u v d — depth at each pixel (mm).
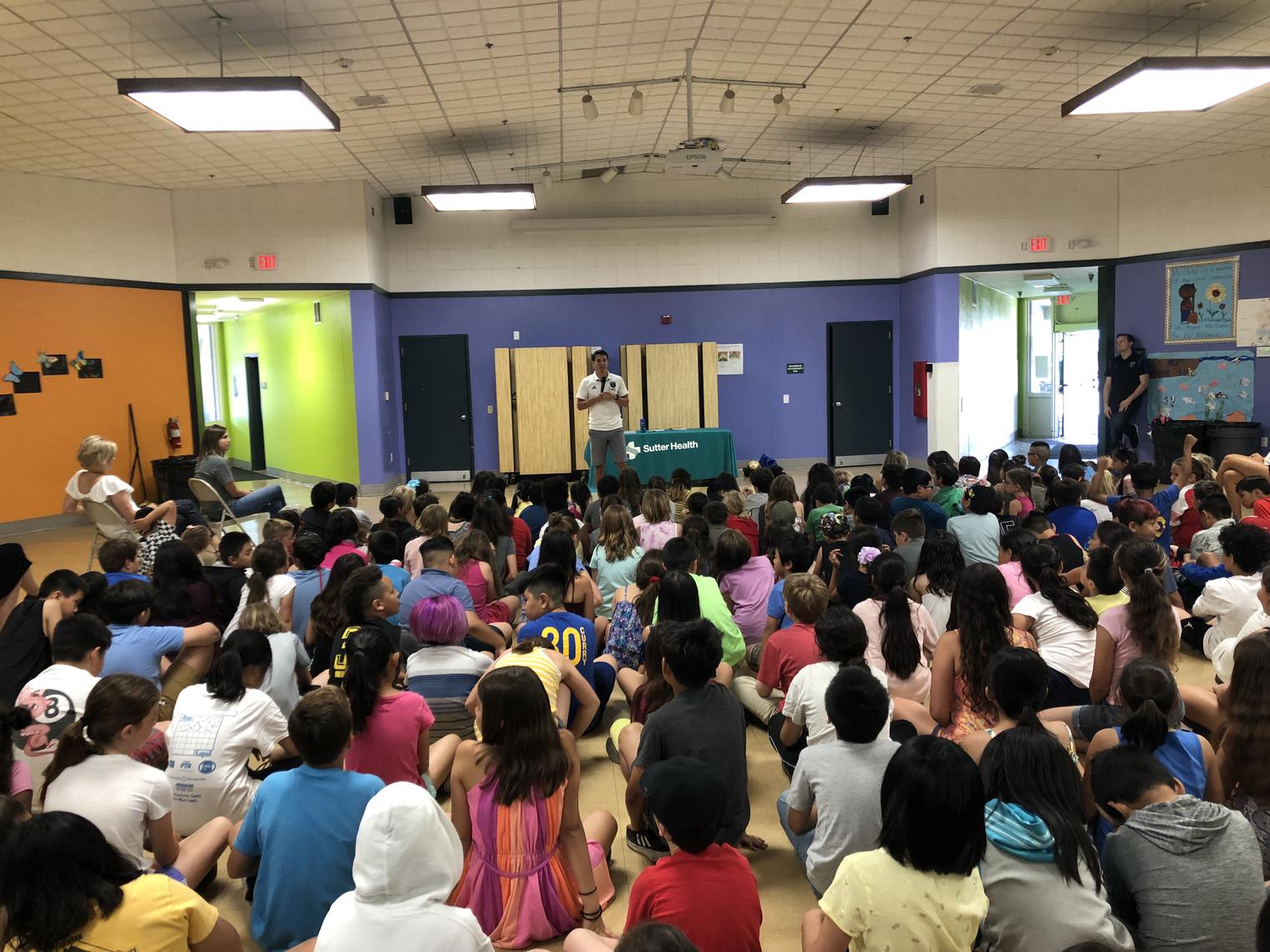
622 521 5121
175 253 11383
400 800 1769
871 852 1889
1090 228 12211
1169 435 11305
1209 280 11352
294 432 14234
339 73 7695
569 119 9906
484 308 13406
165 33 6523
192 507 7941
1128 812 2182
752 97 9258
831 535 4969
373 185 12102
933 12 7090
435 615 3566
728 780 2729
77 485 6680
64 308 10133
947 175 12250
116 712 2469
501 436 13234
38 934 1760
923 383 12852
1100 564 3994
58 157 9273
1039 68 8406
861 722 2406
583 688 3445
